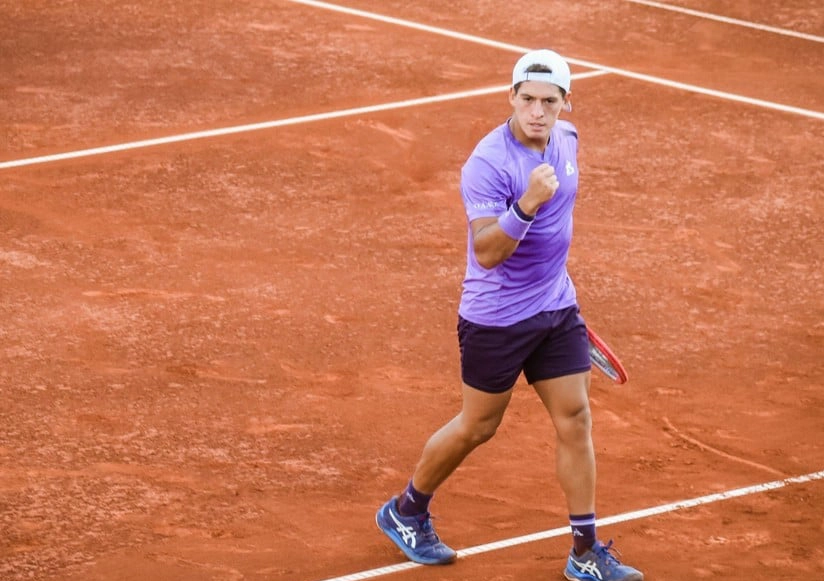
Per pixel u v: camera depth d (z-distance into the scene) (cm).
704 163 4772
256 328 3397
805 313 3612
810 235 4159
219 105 5244
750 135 5081
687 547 2448
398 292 3656
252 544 2422
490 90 5538
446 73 5734
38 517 2494
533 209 2011
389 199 4362
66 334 3322
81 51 5841
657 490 2664
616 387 3138
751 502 2623
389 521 2359
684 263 3922
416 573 2328
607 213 4300
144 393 3028
